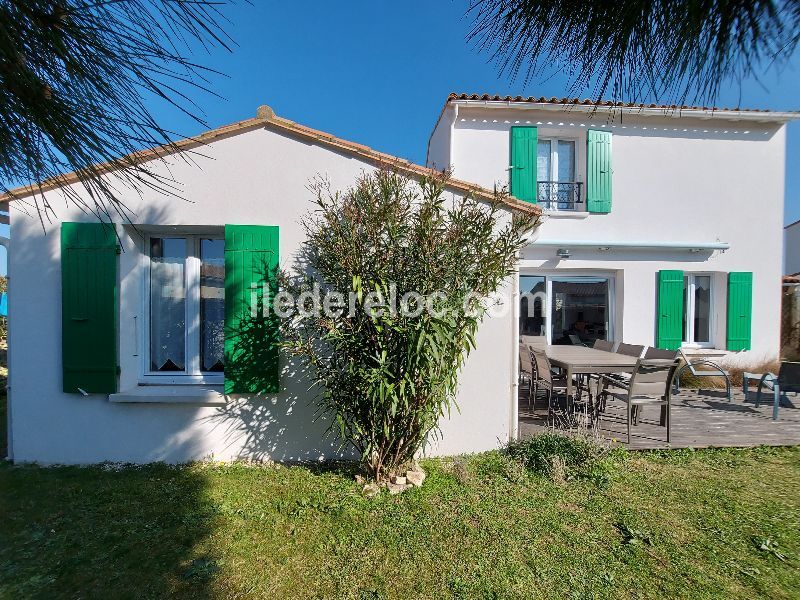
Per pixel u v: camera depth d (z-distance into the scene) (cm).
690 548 261
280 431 410
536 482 355
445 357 327
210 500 325
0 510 310
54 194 396
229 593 222
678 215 798
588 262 771
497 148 761
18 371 401
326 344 388
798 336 925
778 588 225
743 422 538
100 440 406
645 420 541
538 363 560
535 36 140
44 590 223
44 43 91
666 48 119
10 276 397
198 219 411
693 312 827
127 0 95
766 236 812
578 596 218
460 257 323
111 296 400
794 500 325
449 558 250
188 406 410
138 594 221
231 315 400
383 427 332
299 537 273
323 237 346
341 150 414
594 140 772
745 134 809
